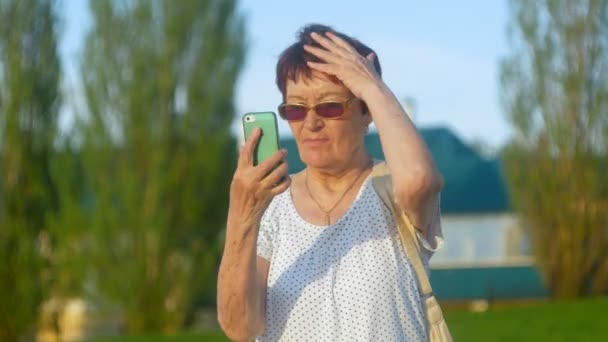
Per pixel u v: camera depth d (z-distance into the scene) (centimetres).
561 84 3222
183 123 3098
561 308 2806
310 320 481
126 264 3036
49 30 2936
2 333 2898
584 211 3241
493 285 3788
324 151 492
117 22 3059
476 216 3828
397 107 476
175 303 3086
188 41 3123
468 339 2361
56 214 2958
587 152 3234
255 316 479
